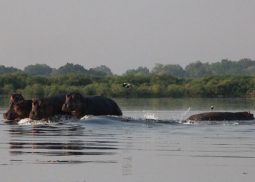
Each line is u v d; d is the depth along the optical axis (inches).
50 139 2287.2
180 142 2183.8
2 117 3585.1
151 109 4694.9
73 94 3267.7
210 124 2938.0
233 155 1841.8
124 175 1525.6
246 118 3152.1
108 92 7854.3
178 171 1574.8
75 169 1596.9
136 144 2117.4
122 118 3144.7
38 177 1496.1
